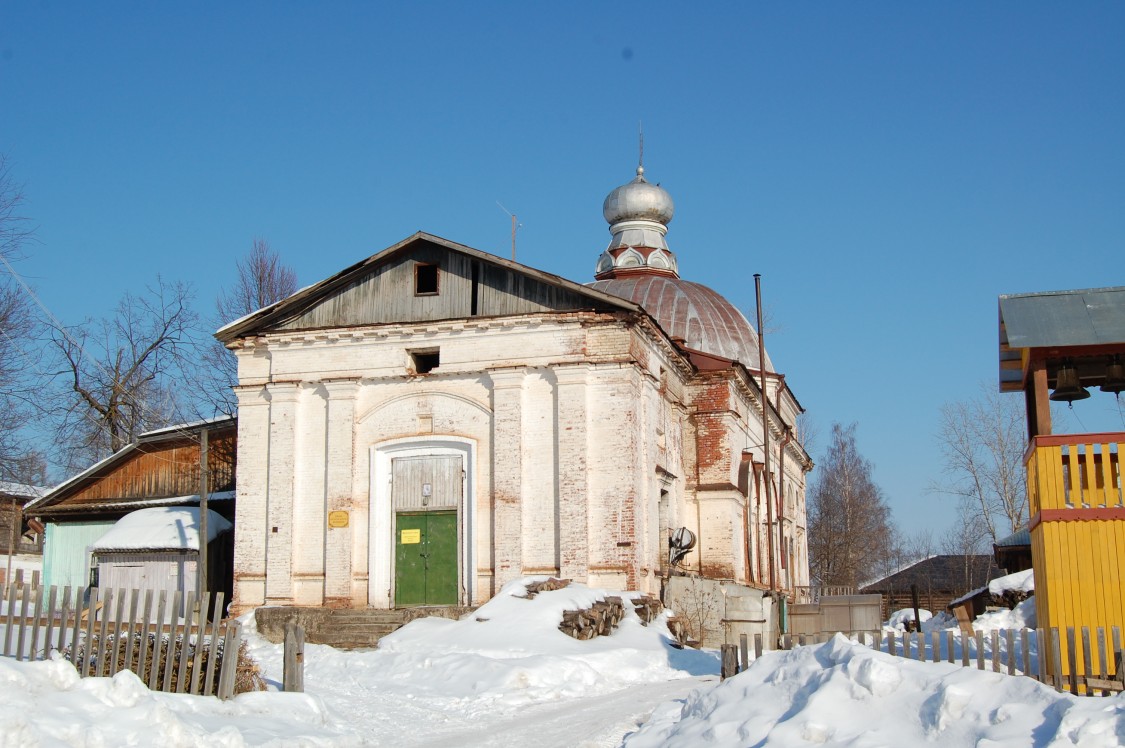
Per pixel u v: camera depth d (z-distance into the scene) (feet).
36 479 184.75
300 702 50.16
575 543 90.53
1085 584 49.83
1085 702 35.01
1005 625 95.96
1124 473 50.47
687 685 66.64
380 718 55.06
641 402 96.37
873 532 236.22
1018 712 35.65
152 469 120.67
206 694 47.19
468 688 64.13
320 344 99.45
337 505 96.37
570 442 92.12
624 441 91.91
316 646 79.15
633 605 88.28
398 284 99.30
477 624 81.35
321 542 97.09
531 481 93.20
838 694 39.86
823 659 42.96
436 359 100.12
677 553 105.40
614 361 92.94
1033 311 53.16
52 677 39.40
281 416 99.30
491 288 97.09
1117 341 51.16
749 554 123.44
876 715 38.52
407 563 95.30
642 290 147.95
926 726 36.96
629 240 159.53
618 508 91.04
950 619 121.60
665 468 105.81
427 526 95.45
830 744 37.47
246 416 101.19
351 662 72.23
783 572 144.77
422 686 65.82
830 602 112.16
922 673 39.29
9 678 37.96
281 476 98.32
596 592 86.63
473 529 93.61
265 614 93.35
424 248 99.25
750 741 40.42
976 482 178.70
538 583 86.58
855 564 222.69
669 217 162.20
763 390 113.19
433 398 96.63
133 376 163.12
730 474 115.24
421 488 96.17
